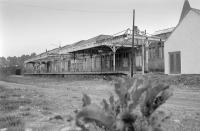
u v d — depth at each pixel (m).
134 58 36.88
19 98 12.48
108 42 33.31
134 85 1.62
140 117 1.55
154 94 1.57
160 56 33.97
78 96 14.12
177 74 24.45
